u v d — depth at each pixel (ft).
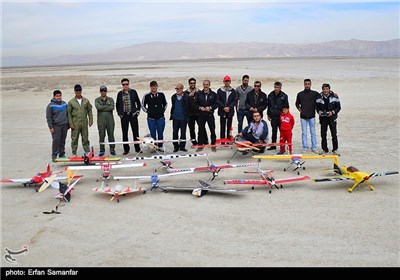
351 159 35.60
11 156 39.88
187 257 18.08
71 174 29.04
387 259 17.47
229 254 18.28
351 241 19.26
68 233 21.12
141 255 18.39
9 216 23.76
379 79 130.21
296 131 51.37
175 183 30.27
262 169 33.73
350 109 67.51
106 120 39.27
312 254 18.07
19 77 234.38
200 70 262.88
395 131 48.52
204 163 36.29
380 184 28.45
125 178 29.25
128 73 256.32
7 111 78.79
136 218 23.08
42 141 48.03
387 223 21.31
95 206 25.38
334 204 24.59
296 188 28.32
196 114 40.68
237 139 38.34
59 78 200.34
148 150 41.81
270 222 21.91
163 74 217.97
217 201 25.90
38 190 28.68
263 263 17.35
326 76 152.66
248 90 41.83
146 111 40.40
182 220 22.58
